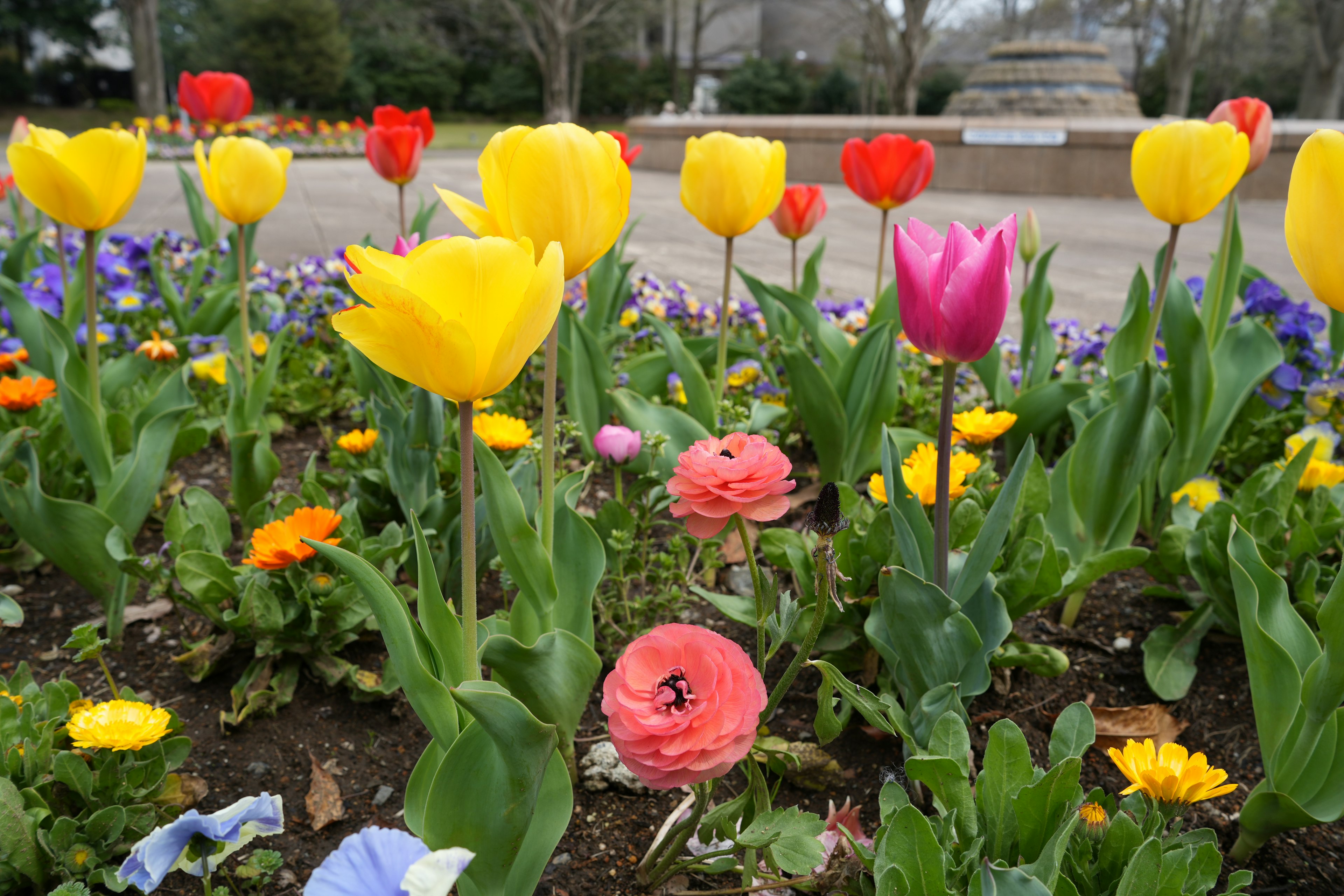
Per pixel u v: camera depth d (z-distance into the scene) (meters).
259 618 1.90
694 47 41.75
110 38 39.47
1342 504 2.25
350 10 41.38
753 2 43.66
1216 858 1.25
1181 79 28.97
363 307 0.92
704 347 3.29
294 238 8.23
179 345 3.35
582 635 1.56
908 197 3.03
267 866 1.49
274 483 3.01
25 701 1.63
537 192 1.22
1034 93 19.38
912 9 30.38
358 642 2.15
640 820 1.69
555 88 32.69
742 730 1.11
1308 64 26.86
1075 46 19.84
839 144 17.27
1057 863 1.15
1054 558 1.82
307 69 36.69
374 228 8.99
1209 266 7.99
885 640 1.73
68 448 2.60
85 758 1.58
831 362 2.93
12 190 4.15
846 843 1.44
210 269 4.69
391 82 40.59
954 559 1.83
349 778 1.79
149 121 23.02
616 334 3.46
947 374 1.44
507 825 1.18
